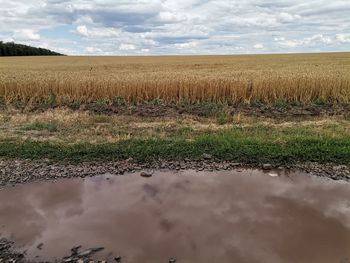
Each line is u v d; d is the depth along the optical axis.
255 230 4.93
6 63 40.03
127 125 10.23
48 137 8.90
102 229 4.96
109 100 14.14
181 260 4.27
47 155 7.64
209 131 9.47
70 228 4.99
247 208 5.56
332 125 10.02
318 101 13.73
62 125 10.16
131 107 13.10
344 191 6.13
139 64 34.62
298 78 14.39
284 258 4.30
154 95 14.40
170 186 6.36
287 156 7.45
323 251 4.43
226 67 26.72
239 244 4.59
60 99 14.18
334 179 6.57
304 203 5.71
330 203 5.71
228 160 7.43
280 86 13.96
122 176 6.76
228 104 13.59
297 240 4.68
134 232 4.89
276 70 19.86
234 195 6.01
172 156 7.61
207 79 14.39
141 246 4.55
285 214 5.37
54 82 15.15
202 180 6.60
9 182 6.48
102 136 8.95
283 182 6.50
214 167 7.14
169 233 4.87
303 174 6.80
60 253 4.40
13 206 5.63
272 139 8.50
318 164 7.16
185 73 18.05
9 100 14.17
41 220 5.21
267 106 13.10
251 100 13.93
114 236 4.79
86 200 5.84
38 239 4.71
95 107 13.20
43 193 6.09
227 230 4.93
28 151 7.82
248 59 44.84
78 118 10.98
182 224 5.10
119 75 17.39
